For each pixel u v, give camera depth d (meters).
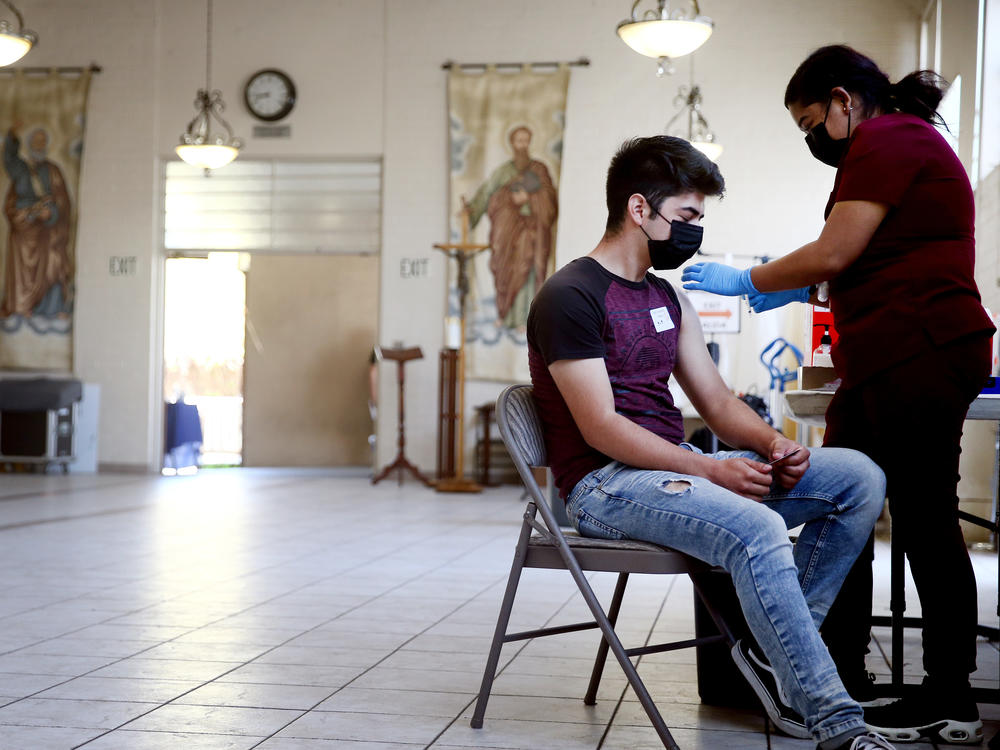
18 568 4.84
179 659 3.03
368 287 12.13
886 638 3.47
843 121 2.29
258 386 12.19
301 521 6.99
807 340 2.85
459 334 9.91
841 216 2.18
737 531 1.96
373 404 11.25
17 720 2.39
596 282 2.22
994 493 6.04
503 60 10.81
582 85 10.70
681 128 10.55
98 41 11.21
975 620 2.23
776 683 2.06
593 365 2.17
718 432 2.33
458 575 4.70
